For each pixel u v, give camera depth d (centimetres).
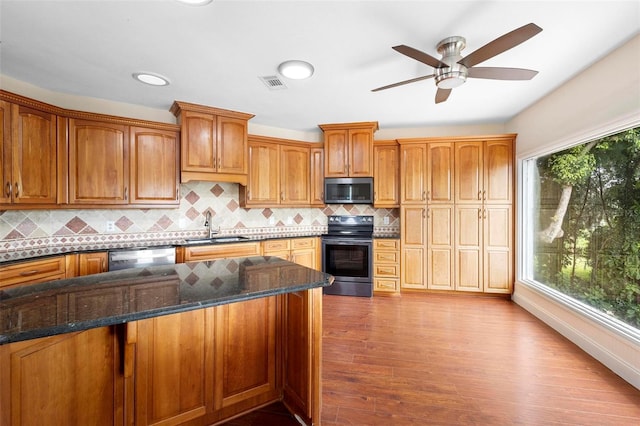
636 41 195
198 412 152
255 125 414
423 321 309
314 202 431
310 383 157
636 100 196
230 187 399
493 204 376
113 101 319
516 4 166
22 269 230
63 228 295
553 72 249
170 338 145
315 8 169
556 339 266
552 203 312
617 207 226
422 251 399
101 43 206
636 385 196
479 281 382
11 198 236
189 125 328
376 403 180
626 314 217
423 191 398
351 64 236
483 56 179
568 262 285
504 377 207
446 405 178
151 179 315
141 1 163
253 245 362
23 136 243
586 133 243
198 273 166
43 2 163
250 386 170
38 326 92
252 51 216
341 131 414
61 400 112
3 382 93
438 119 390
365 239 399
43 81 268
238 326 166
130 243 329
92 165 288
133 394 135
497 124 408
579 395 188
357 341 263
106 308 109
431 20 179
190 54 221
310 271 171
